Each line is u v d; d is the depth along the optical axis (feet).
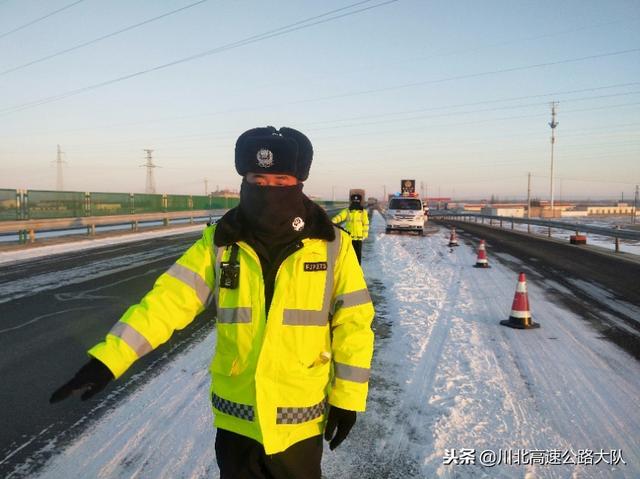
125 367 5.30
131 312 5.54
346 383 5.66
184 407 13.39
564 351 18.30
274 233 5.54
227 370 5.67
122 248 52.90
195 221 114.11
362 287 6.01
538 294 29.76
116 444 11.31
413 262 44.96
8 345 18.86
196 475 10.03
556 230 117.91
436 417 12.68
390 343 19.22
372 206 262.26
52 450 11.03
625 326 22.15
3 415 12.82
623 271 39.88
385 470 10.24
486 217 134.92
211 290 5.88
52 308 24.88
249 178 5.58
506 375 15.71
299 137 5.75
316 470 5.92
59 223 60.75
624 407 13.38
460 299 27.91
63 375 15.80
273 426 5.49
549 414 12.91
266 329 5.43
